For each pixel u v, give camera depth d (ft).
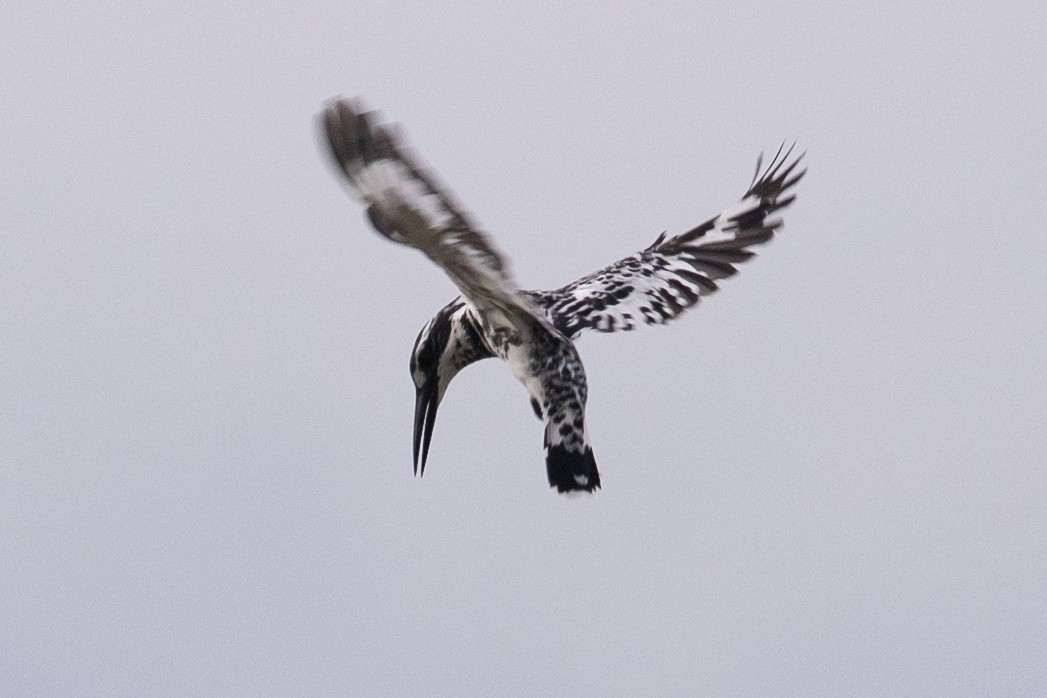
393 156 29.45
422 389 47.09
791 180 47.42
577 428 41.96
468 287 37.58
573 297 46.37
